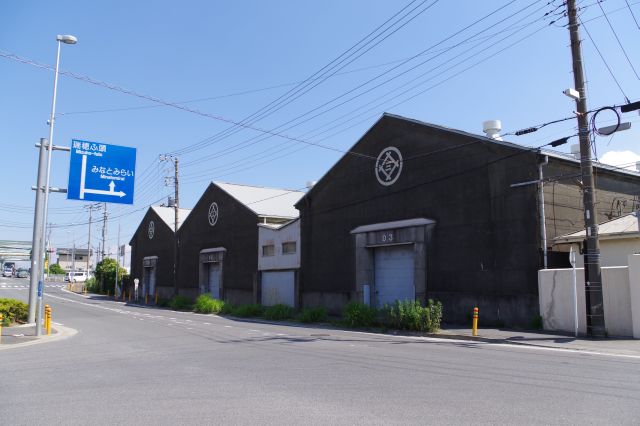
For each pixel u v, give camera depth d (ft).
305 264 107.55
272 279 118.01
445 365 36.42
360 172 95.55
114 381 31.96
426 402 24.85
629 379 30.53
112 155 72.64
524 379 30.66
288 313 95.30
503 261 69.21
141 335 62.85
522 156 68.54
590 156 55.98
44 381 32.58
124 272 233.96
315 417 22.36
